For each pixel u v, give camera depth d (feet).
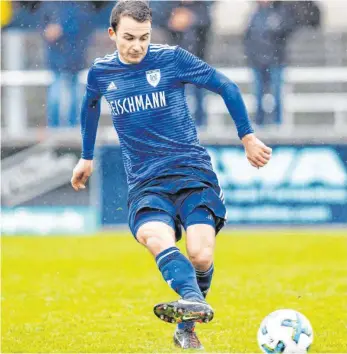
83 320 86.07
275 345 66.23
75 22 166.20
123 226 164.66
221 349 72.08
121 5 65.51
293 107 183.42
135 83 66.85
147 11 65.21
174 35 162.09
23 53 176.24
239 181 162.81
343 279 108.88
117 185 163.32
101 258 132.16
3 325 84.43
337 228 162.09
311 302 93.66
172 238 63.31
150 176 66.59
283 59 164.76
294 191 162.50
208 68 66.80
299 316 66.95
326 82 184.44
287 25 163.73
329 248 138.21
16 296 100.63
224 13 173.47
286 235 154.20
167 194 65.87
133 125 67.31
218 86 66.39
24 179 165.27
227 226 163.32
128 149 67.97
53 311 91.09
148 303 94.94
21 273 118.93
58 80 167.94
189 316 59.11
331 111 184.65
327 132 161.99
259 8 163.63
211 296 97.71
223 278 110.93
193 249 63.98
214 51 176.45
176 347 71.61
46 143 165.07
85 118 71.31
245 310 89.61
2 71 176.86
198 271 65.46
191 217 65.00
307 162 162.30
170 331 80.43
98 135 162.30
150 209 64.85
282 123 167.32
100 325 83.71
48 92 169.17
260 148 66.28
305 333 66.44
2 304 95.40
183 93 67.72
